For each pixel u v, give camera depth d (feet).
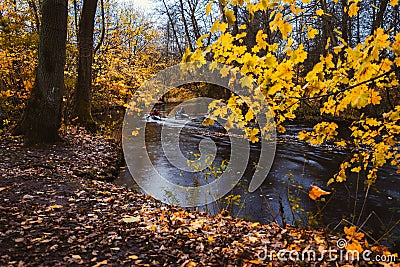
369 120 10.05
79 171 21.76
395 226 15.67
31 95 27.99
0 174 18.37
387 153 11.04
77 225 12.30
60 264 9.29
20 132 29.68
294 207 15.42
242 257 10.26
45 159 23.20
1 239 10.46
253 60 7.65
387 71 7.13
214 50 7.63
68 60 44.19
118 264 9.60
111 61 49.11
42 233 11.23
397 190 21.01
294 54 7.30
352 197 19.98
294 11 7.06
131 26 63.21
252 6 6.79
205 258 10.14
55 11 27.02
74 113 39.11
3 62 35.63
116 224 12.76
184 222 13.66
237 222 14.82
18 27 38.11
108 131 40.50
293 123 44.62
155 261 9.85
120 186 20.76
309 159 30.78
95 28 58.65
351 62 7.64
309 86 8.14
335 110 8.79
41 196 15.44
